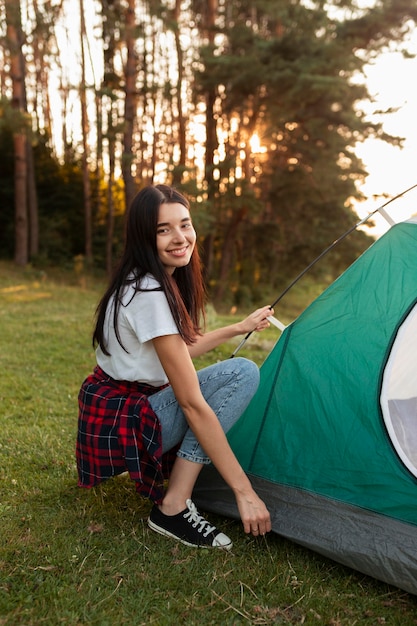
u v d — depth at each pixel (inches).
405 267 90.9
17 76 624.7
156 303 80.2
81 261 724.7
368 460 84.4
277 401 95.0
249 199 616.1
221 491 96.0
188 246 85.3
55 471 111.4
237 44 596.1
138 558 82.6
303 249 665.6
